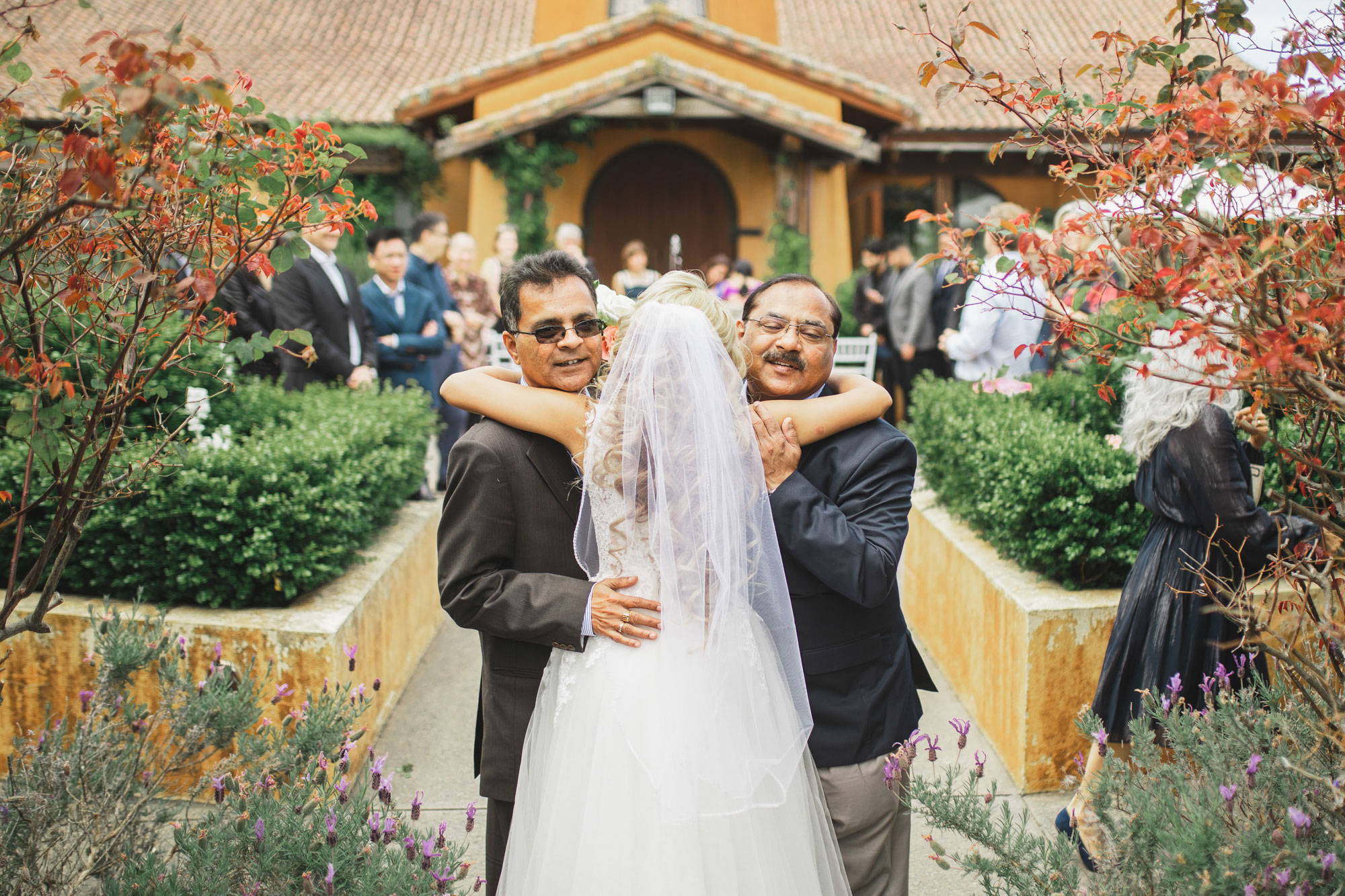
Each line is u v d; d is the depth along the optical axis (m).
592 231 13.27
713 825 1.87
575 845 1.93
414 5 16.64
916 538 4.80
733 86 11.84
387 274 6.23
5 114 1.82
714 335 2.02
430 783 3.52
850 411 2.21
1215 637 2.75
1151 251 1.70
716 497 1.94
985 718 3.76
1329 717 1.92
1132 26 15.50
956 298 8.17
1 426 3.55
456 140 11.95
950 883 2.93
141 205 1.79
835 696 2.18
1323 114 1.58
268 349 2.07
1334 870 1.64
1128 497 3.50
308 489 3.48
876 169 14.69
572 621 2.00
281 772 2.37
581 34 12.25
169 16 15.15
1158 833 1.79
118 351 2.01
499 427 2.14
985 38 15.86
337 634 3.26
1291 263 1.73
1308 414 2.04
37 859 2.23
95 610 3.31
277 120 1.90
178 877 2.05
